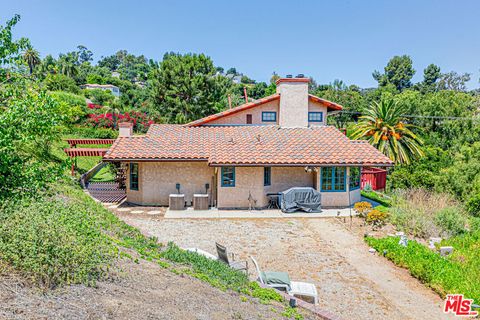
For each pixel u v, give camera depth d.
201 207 19.16
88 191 23.41
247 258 12.11
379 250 12.75
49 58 92.88
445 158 30.91
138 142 20.91
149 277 7.16
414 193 20.58
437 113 38.91
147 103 66.81
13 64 7.09
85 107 50.66
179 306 6.18
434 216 16.61
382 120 32.34
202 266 9.03
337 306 8.98
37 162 7.31
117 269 6.96
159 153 19.48
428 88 81.38
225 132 23.17
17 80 7.01
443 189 23.36
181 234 14.64
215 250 12.74
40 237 6.29
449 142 36.00
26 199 7.20
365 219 17.27
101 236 8.12
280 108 24.08
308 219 17.48
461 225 16.25
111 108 51.88
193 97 48.12
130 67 164.88
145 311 5.62
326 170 20.16
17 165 6.78
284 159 19.09
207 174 20.41
